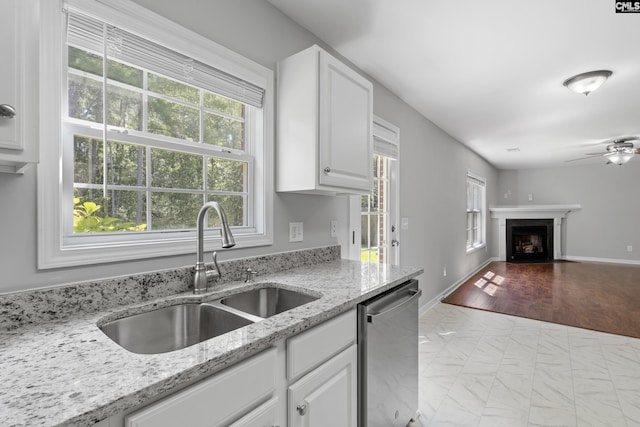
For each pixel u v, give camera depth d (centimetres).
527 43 218
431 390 210
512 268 648
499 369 238
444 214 444
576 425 175
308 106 165
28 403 56
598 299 416
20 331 90
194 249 141
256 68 171
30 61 78
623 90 295
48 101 102
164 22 133
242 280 155
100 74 121
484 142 508
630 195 690
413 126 351
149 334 115
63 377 65
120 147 128
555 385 215
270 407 90
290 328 95
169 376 66
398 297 157
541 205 759
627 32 203
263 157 176
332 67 171
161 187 141
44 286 101
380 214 302
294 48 197
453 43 220
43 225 101
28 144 78
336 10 187
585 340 288
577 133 449
